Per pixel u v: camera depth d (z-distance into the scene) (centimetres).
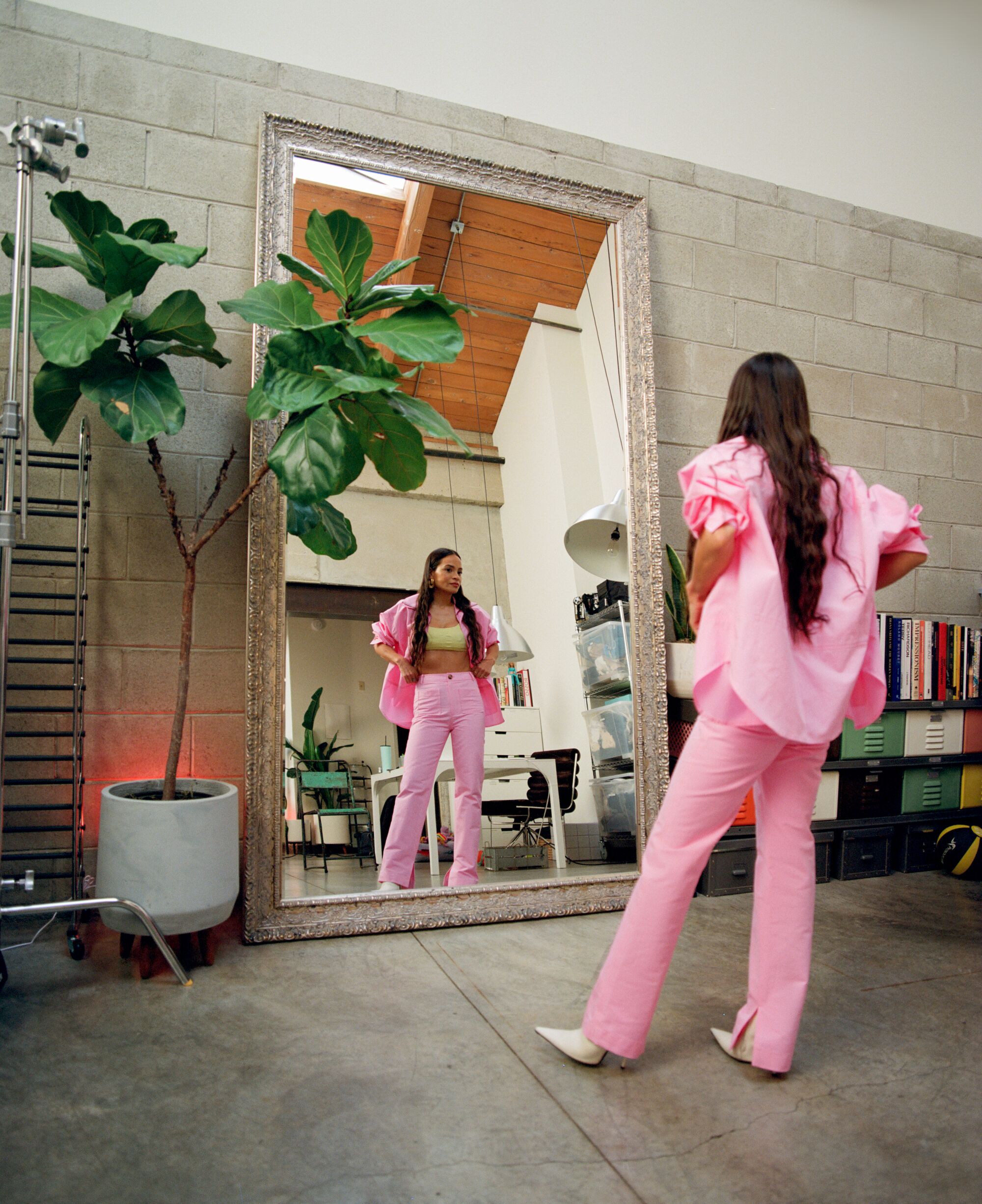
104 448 245
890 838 313
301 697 239
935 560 360
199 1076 145
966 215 385
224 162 260
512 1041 161
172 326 203
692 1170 120
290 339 195
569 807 265
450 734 256
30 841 232
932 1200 115
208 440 254
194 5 261
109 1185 114
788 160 347
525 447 282
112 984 187
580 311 296
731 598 143
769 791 153
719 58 340
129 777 240
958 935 234
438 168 278
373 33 282
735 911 256
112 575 243
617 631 281
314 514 224
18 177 177
